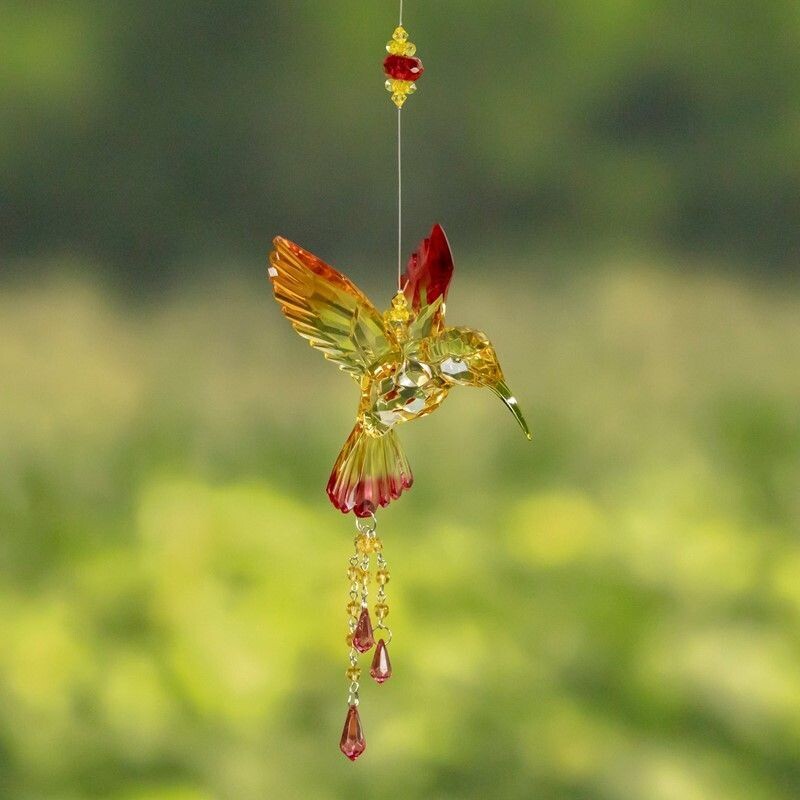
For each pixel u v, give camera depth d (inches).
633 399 220.8
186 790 157.8
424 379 145.2
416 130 290.8
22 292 255.3
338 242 287.9
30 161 277.6
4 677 159.5
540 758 159.2
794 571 164.2
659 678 160.7
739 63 292.5
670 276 270.5
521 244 288.4
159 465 192.9
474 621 163.6
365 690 160.6
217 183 283.7
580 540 165.3
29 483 181.3
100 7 281.1
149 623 161.3
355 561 146.8
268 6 285.1
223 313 245.0
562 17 295.0
